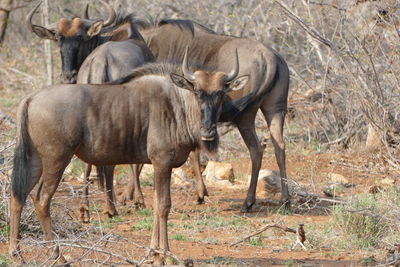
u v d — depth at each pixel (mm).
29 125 23922
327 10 45781
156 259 23953
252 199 34344
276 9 48000
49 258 22734
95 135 24188
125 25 39188
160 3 62375
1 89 71812
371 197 31250
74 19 38656
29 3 70812
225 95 26281
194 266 24062
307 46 49250
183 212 34219
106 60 31984
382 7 39562
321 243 27984
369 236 28109
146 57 34969
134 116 24328
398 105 41156
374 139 44312
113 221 31984
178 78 24109
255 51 34344
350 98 45438
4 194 28000
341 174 41844
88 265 23453
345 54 40750
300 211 34500
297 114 51906
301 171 42031
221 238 28953
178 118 24453
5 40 78500
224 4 59250
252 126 34469
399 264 24375
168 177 24609
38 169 24344
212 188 40094
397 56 39594
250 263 24844
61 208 31047
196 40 36250
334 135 49625
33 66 72875
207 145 24641
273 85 34438
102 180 32719
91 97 24188
